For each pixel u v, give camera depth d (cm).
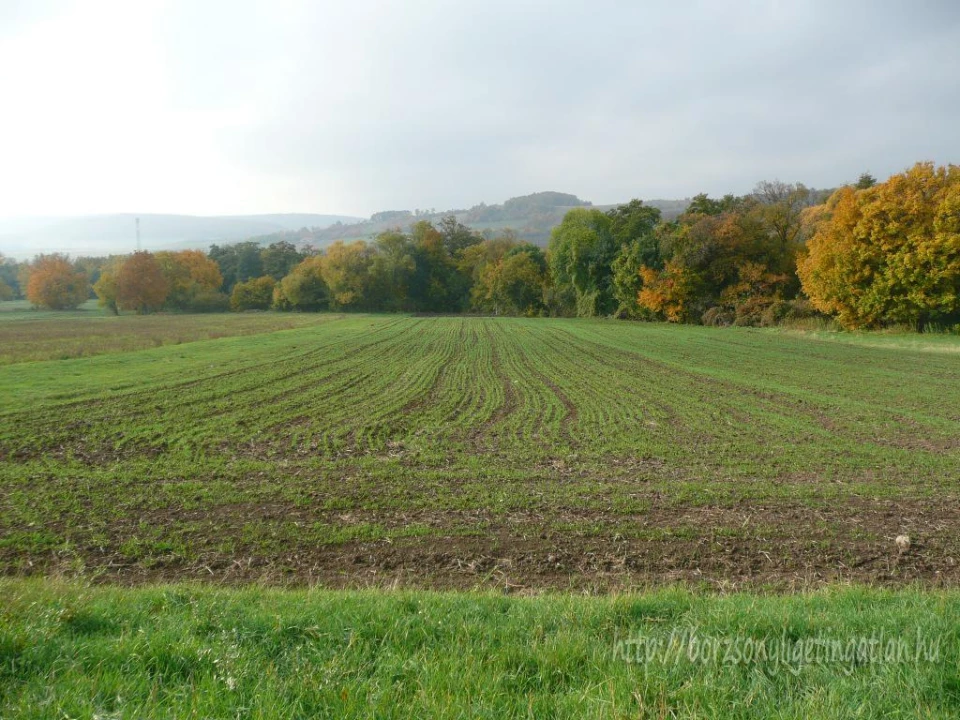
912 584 735
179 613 514
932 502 1076
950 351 3653
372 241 11962
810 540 893
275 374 2858
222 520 977
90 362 3244
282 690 367
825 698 368
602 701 359
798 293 6391
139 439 1554
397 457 1403
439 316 9469
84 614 490
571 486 1170
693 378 2781
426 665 403
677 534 916
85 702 342
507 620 516
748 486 1173
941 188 4222
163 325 7100
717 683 388
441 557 831
